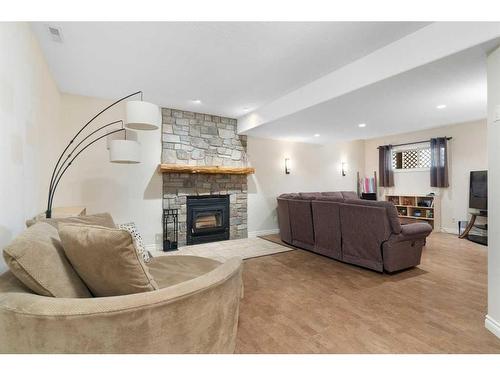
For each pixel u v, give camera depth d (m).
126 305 0.88
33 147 2.23
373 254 3.20
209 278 1.12
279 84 3.55
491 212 1.91
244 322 2.04
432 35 2.26
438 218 5.77
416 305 2.32
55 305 0.86
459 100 3.52
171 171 4.42
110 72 3.10
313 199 4.07
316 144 6.79
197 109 4.68
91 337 0.86
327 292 2.62
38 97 2.42
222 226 5.16
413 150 6.55
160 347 0.95
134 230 2.48
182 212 4.69
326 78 3.29
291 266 3.47
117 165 4.11
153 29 2.26
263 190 5.83
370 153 7.57
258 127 4.82
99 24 2.17
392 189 6.91
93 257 1.03
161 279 1.76
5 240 1.56
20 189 1.86
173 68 3.02
